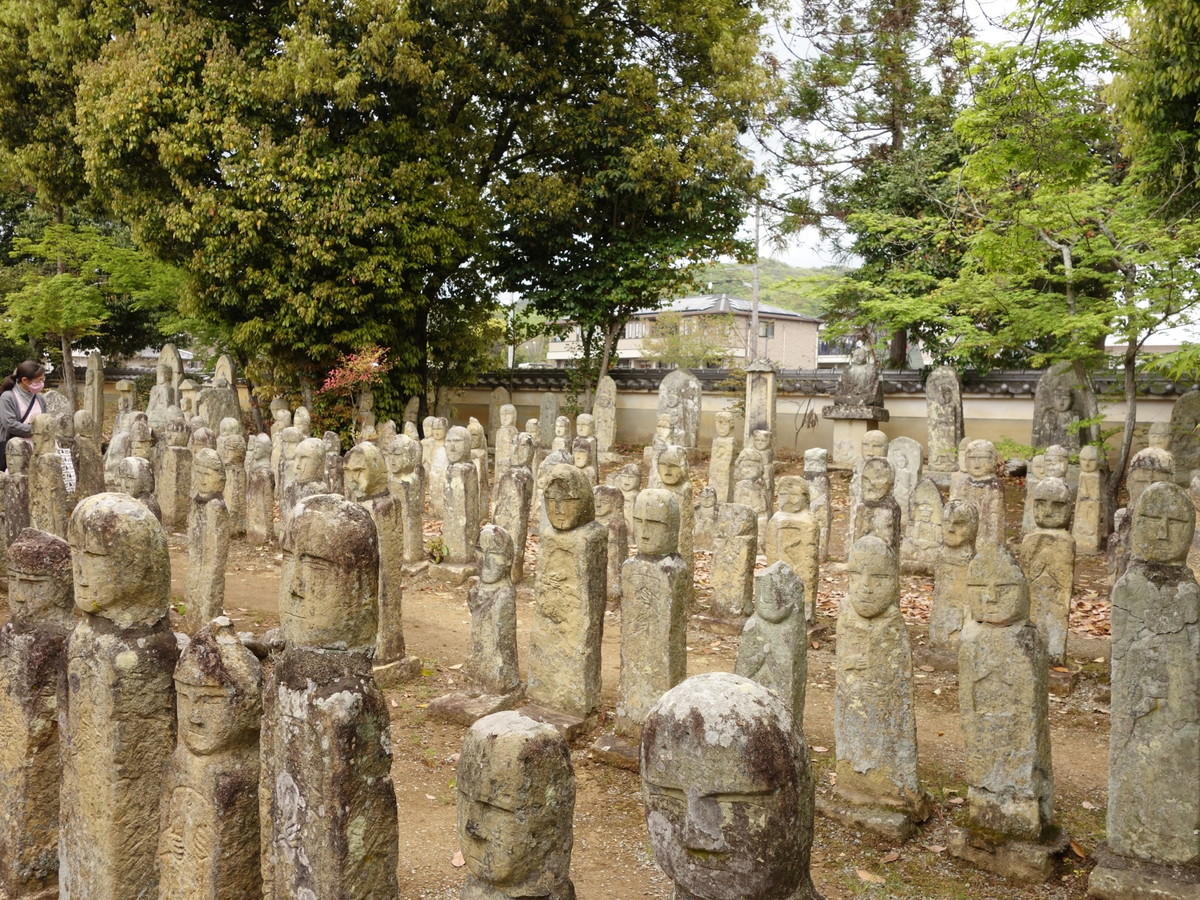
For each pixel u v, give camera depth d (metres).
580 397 28.16
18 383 12.90
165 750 4.80
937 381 20.84
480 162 24.23
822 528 15.11
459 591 12.79
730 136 23.52
